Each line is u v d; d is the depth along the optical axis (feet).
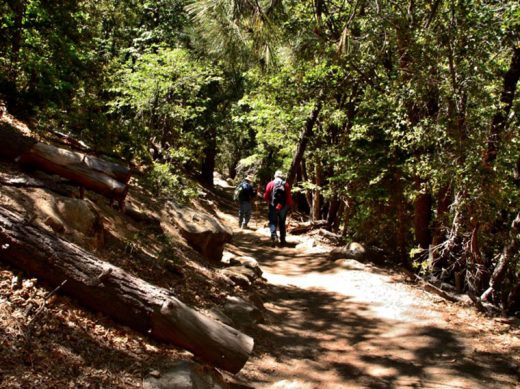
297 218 69.15
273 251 39.73
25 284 13.42
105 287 13.93
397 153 35.37
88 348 12.53
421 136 27.20
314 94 44.24
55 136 25.59
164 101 40.09
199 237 27.02
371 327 22.34
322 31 31.48
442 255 29.14
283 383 15.65
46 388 10.27
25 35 28.02
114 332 13.74
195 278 21.67
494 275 29.76
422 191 29.35
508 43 26.96
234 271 26.12
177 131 38.88
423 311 24.85
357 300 26.23
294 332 21.26
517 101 28.35
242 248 39.70
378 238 44.39
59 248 14.03
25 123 25.54
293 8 29.37
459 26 25.49
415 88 26.96
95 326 13.55
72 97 27.55
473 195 25.40
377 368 17.90
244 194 50.65
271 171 79.92
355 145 37.42
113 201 23.65
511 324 23.70
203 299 19.86
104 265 14.32
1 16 25.99
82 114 25.77
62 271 13.79
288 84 45.16
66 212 17.61
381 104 31.45
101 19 39.04
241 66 20.79
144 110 39.81
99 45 42.37
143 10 55.62
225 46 19.10
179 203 30.40
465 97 26.18
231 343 14.14
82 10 30.17
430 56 26.08
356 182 40.06
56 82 26.76
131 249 19.65
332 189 46.47
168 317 13.66
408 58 29.19
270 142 58.70
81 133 27.09
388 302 25.98
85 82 28.45
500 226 32.01
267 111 49.98
